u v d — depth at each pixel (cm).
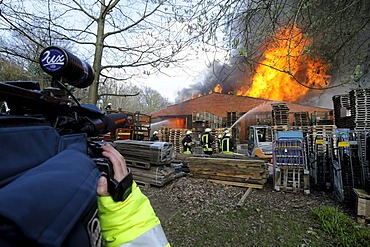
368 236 305
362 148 463
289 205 451
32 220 27
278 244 306
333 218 364
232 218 386
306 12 259
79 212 36
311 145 692
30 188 31
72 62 64
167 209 427
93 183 46
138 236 66
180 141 1538
